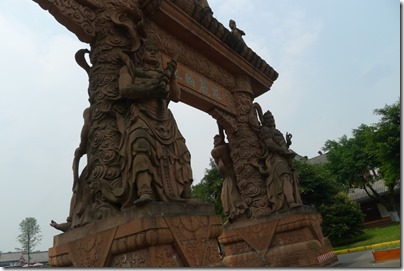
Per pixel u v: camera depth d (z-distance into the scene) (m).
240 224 11.14
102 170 6.36
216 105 11.35
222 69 12.30
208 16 10.55
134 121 6.42
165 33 9.91
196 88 10.61
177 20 9.73
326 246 10.98
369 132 26.09
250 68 13.01
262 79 13.79
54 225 6.75
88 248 5.89
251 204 11.30
